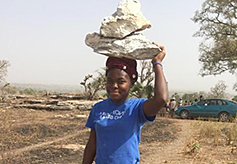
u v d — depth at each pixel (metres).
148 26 2.68
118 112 2.58
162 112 20.20
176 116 20.59
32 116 16.88
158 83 2.46
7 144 9.01
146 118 2.56
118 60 2.57
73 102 22.33
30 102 24.39
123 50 2.54
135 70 2.65
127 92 2.61
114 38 2.59
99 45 2.64
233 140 9.05
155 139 10.32
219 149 8.36
